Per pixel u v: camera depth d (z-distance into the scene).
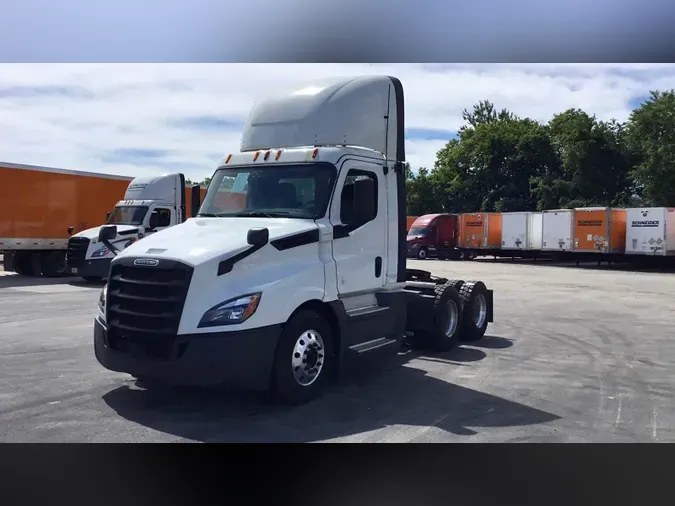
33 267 21.88
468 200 60.56
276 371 6.01
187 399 6.45
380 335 7.38
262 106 7.84
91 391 6.72
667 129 46.97
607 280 23.88
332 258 6.65
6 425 5.63
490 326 12.12
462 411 6.25
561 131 56.38
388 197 7.63
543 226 35.50
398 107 7.84
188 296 5.57
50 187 20.88
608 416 6.15
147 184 19.50
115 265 6.07
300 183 6.92
